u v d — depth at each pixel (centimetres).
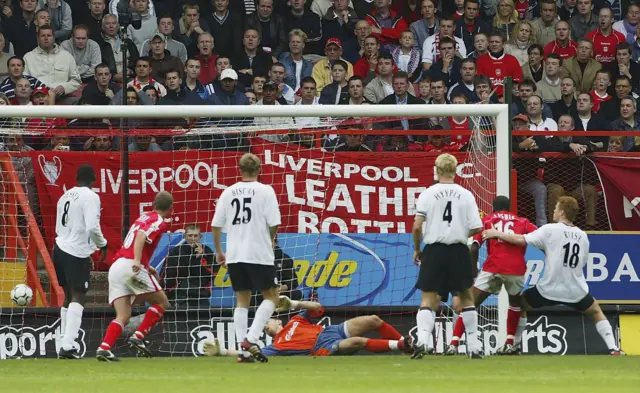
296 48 6712
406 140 5572
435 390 2539
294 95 6556
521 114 6081
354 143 5297
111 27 6581
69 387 2702
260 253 3647
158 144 5462
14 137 5291
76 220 4016
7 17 6538
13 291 4528
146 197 5112
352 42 6981
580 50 6688
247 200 3650
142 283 3988
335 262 4972
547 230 4247
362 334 4541
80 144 5578
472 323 3884
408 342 4116
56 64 6359
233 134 5184
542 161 5303
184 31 6819
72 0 6856
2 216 5128
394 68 6825
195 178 5109
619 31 7338
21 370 3431
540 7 7231
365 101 6488
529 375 3078
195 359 4162
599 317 4325
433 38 6856
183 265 4838
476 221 3706
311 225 5066
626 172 5266
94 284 5006
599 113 6500
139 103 6066
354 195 5100
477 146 4941
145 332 4056
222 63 6494
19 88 6106
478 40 6819
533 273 4919
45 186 5116
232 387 2662
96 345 4669
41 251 5006
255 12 6894
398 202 5100
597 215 5288
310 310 4341
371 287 4962
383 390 2545
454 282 3731
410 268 4978
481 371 3256
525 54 6988
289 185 5103
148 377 3042
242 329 3709
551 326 4744
